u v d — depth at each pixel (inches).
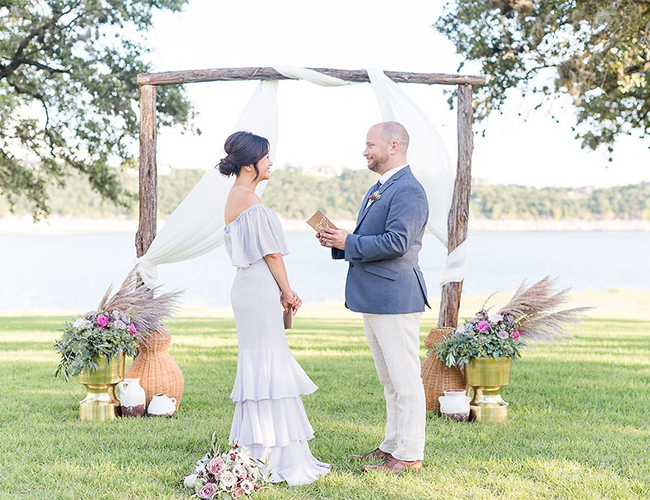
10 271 1907.0
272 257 148.9
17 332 427.2
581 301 858.8
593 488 140.9
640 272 1852.9
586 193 4955.7
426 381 215.9
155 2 548.1
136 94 556.1
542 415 208.5
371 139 156.6
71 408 216.8
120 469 152.8
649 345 373.4
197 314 688.4
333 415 208.5
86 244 3629.4
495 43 510.6
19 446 170.6
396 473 150.6
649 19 420.5
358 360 313.4
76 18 547.2
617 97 506.6
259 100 223.3
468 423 199.5
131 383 205.8
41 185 641.0
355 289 154.3
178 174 3673.7
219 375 276.7
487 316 211.3
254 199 151.3
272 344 148.6
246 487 132.8
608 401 227.9
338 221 3927.2
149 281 220.1
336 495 136.4
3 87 545.0
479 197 4958.2
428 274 1829.5
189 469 152.6
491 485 144.0
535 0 486.0
